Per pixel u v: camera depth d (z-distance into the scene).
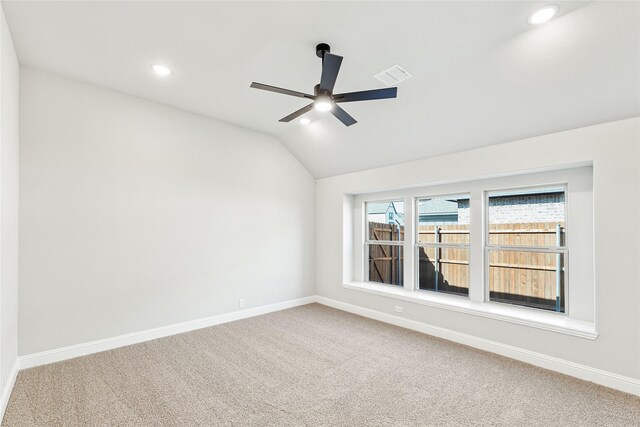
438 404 2.33
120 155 3.46
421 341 3.58
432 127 3.49
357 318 4.50
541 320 2.98
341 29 2.32
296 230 5.20
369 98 2.58
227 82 3.22
